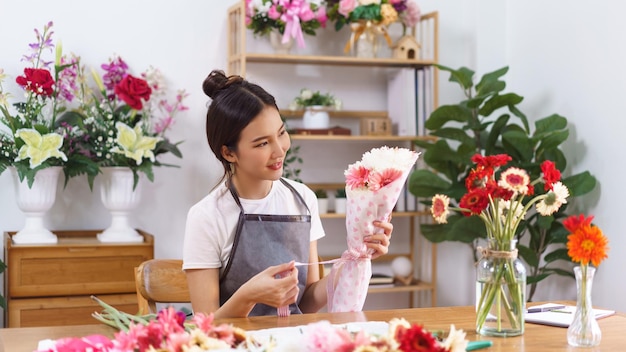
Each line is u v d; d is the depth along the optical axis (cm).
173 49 408
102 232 395
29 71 354
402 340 115
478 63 445
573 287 397
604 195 374
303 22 400
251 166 204
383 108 445
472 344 153
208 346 121
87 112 371
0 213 384
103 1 397
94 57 396
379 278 428
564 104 402
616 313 195
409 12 418
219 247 212
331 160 436
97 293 360
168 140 394
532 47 426
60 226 394
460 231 391
